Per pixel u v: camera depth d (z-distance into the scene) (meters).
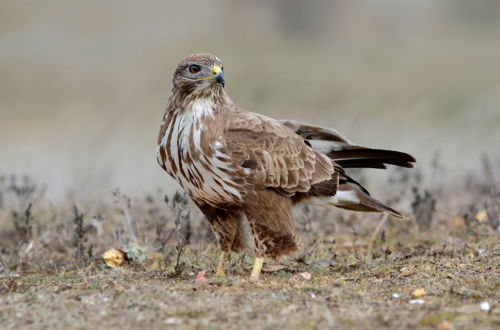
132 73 63.22
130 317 11.47
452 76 62.31
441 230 18.88
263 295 12.59
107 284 13.61
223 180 14.60
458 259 15.41
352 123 32.47
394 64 70.06
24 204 20.36
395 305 12.05
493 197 20.00
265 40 81.56
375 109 43.09
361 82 60.78
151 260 16.38
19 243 17.48
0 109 51.62
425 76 63.03
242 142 14.55
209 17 85.56
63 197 23.59
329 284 13.59
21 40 73.38
